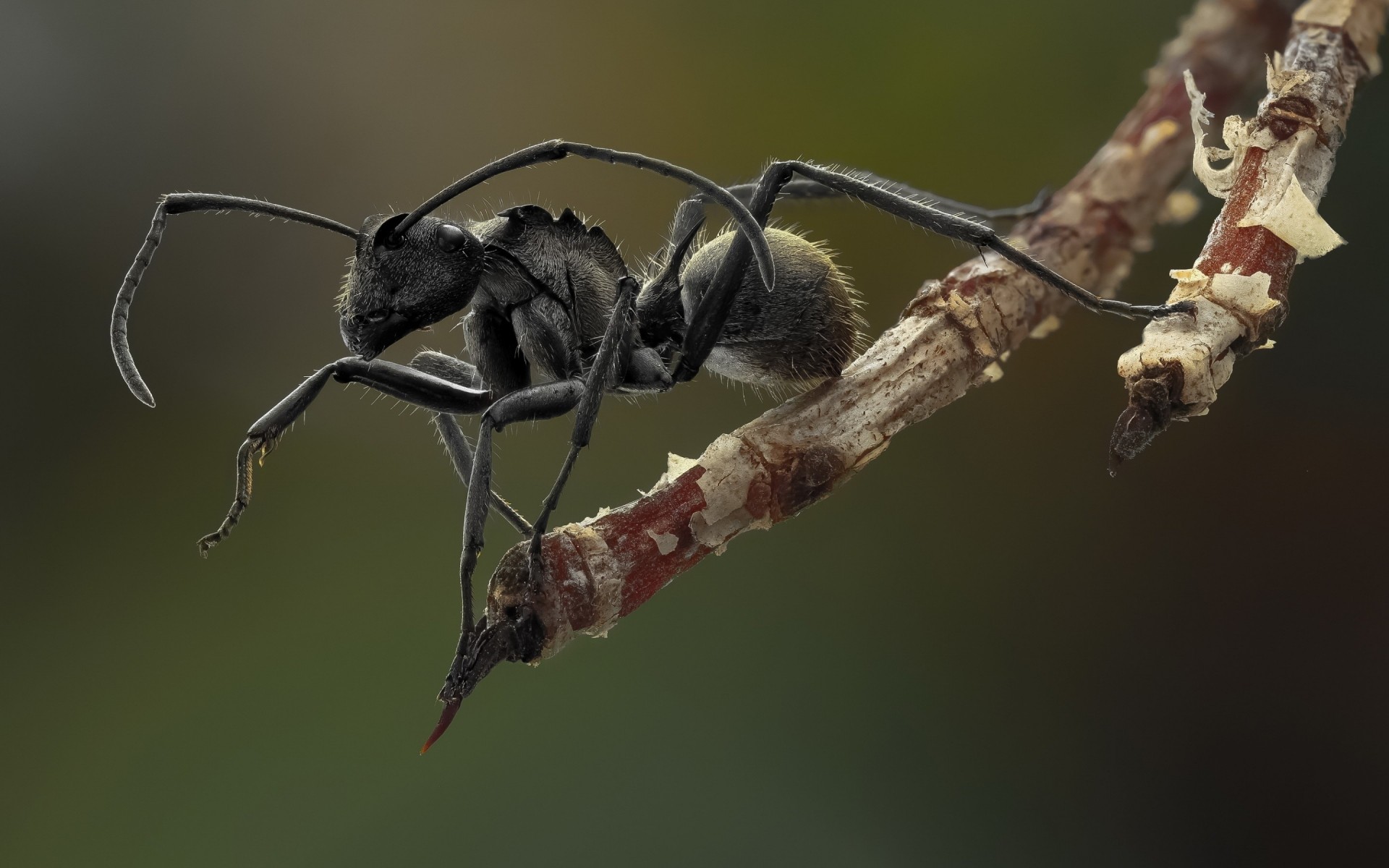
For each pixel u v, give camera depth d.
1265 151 0.07
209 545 0.07
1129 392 0.07
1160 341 0.07
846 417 0.07
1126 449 0.07
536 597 0.07
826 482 0.07
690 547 0.07
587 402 0.07
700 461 0.07
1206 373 0.07
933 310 0.07
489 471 0.07
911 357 0.07
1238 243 0.07
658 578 0.07
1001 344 0.07
